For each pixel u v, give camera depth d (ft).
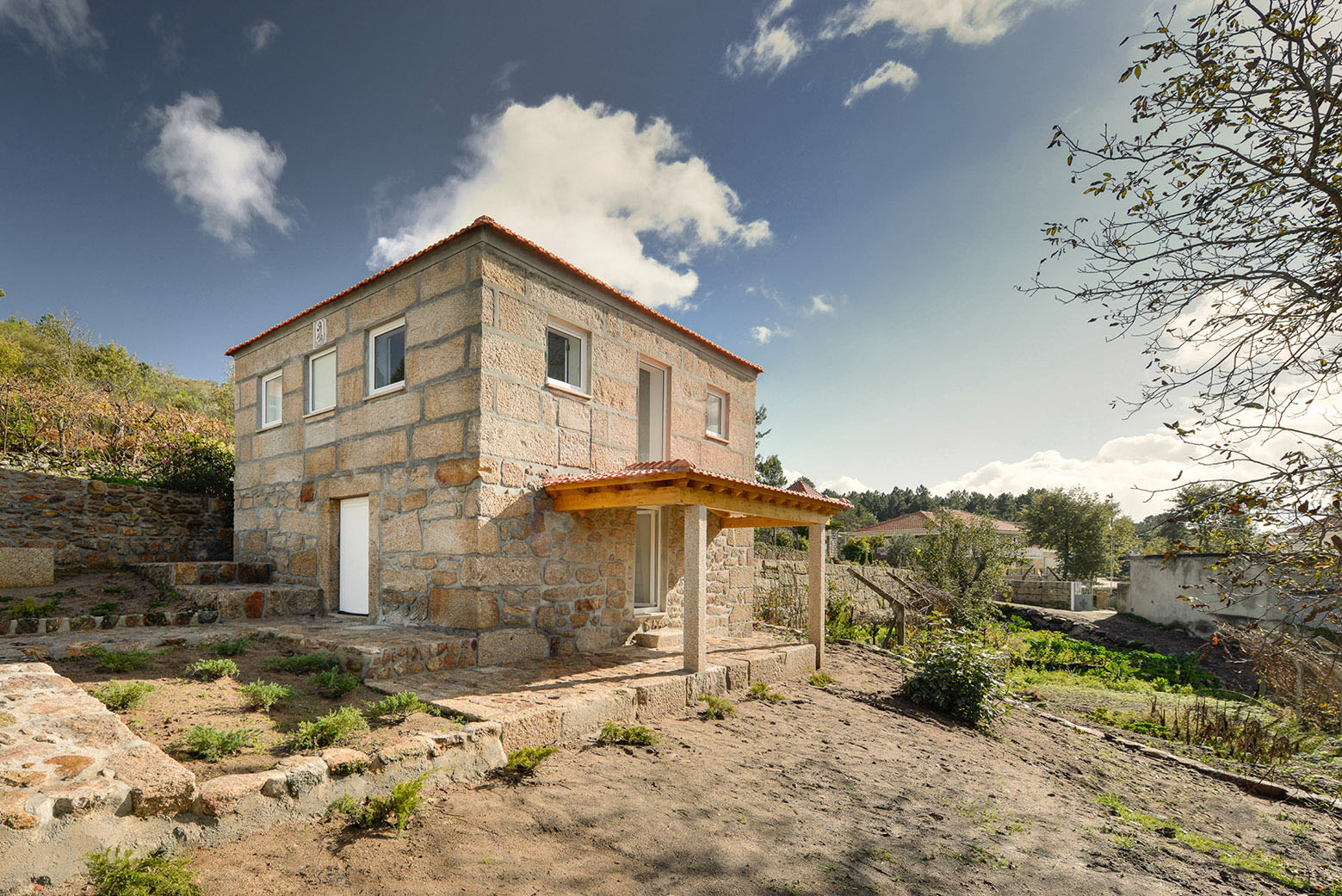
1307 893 14.42
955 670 27.58
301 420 30.37
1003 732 26.68
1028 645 53.47
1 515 29.94
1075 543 104.99
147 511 35.35
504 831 11.52
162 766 9.73
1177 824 18.65
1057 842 15.38
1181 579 60.70
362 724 13.70
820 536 31.35
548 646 24.11
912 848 13.64
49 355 83.66
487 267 22.70
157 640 19.03
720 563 35.06
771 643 31.81
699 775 15.80
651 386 33.09
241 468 34.71
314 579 28.66
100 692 13.61
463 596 21.93
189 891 8.25
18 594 25.16
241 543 34.14
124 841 8.63
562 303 25.96
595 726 17.37
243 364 35.09
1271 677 35.60
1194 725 31.68
